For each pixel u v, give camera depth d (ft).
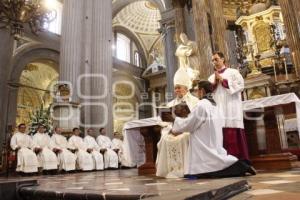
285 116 24.98
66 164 28.45
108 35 41.83
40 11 31.60
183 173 12.23
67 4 38.32
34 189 9.23
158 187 7.66
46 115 35.35
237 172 10.30
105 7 42.68
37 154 27.48
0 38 47.52
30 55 58.39
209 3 39.37
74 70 35.81
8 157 26.32
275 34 40.24
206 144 10.84
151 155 17.90
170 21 58.75
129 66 87.35
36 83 68.39
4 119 49.24
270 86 35.88
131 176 15.88
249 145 15.84
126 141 18.80
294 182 7.48
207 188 5.55
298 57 32.22
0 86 47.52
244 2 47.80
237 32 45.62
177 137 12.80
